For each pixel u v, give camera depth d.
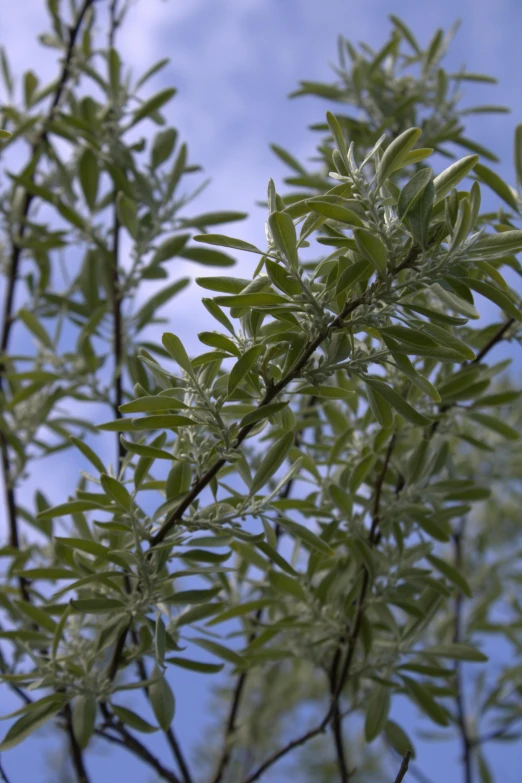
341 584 1.65
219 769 1.79
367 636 1.62
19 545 1.86
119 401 1.83
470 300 1.37
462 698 2.02
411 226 1.36
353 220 1.36
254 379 1.43
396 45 2.19
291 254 1.37
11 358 1.85
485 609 2.04
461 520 2.29
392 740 1.69
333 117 1.38
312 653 1.69
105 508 1.48
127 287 1.85
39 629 1.72
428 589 1.67
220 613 1.62
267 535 1.50
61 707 1.53
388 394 1.40
